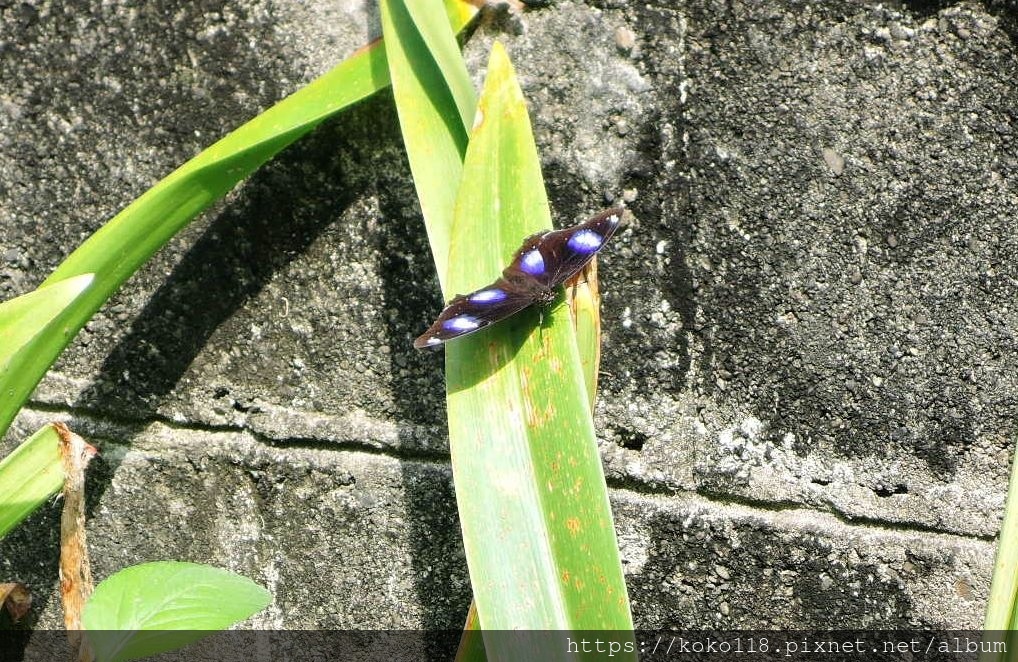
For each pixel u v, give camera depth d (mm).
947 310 784
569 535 700
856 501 795
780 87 777
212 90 797
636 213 789
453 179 747
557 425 708
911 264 783
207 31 793
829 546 796
